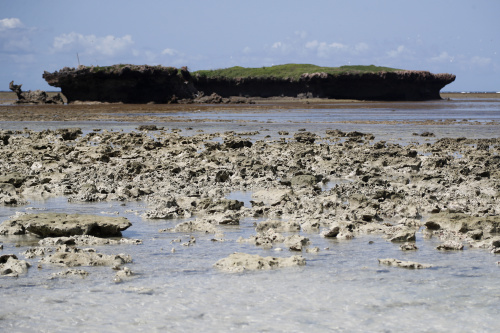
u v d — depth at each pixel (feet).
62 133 240.94
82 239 78.13
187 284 60.80
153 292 58.34
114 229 82.48
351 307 54.54
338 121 381.40
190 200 104.37
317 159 165.58
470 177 132.98
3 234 82.17
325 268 66.64
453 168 148.77
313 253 73.36
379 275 64.03
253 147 198.59
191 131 287.48
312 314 52.85
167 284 60.80
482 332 49.19
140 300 56.13
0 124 333.83
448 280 62.44
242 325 50.44
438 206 101.30
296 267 67.10
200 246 76.54
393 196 107.55
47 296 57.06
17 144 209.46
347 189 117.80
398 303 55.62
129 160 160.76
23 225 83.15
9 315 52.37
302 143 212.02
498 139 227.20
